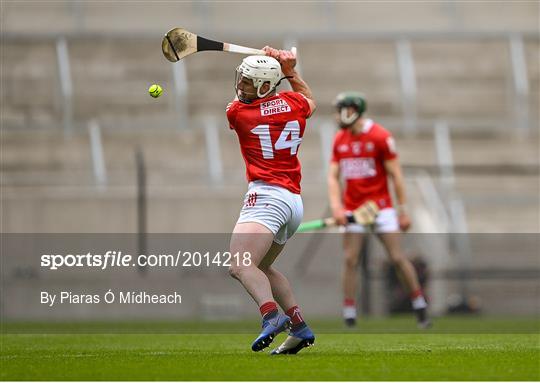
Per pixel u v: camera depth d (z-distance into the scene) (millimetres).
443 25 90812
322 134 64812
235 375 16109
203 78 81125
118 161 69688
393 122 74312
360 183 36125
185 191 61938
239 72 20109
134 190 62250
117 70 79875
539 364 18266
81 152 71438
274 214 19656
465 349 23094
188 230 61312
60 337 31625
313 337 20531
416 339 29078
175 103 78375
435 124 72062
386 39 81938
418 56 84500
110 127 71188
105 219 61500
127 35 81000
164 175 64625
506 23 90938
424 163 72688
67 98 74062
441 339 29047
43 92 79062
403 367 17484
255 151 20062
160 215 61531
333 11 90438
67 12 86688
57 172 70500
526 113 76188
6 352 23219
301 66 82938
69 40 80500
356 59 83688
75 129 72375
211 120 74000
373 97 82125
